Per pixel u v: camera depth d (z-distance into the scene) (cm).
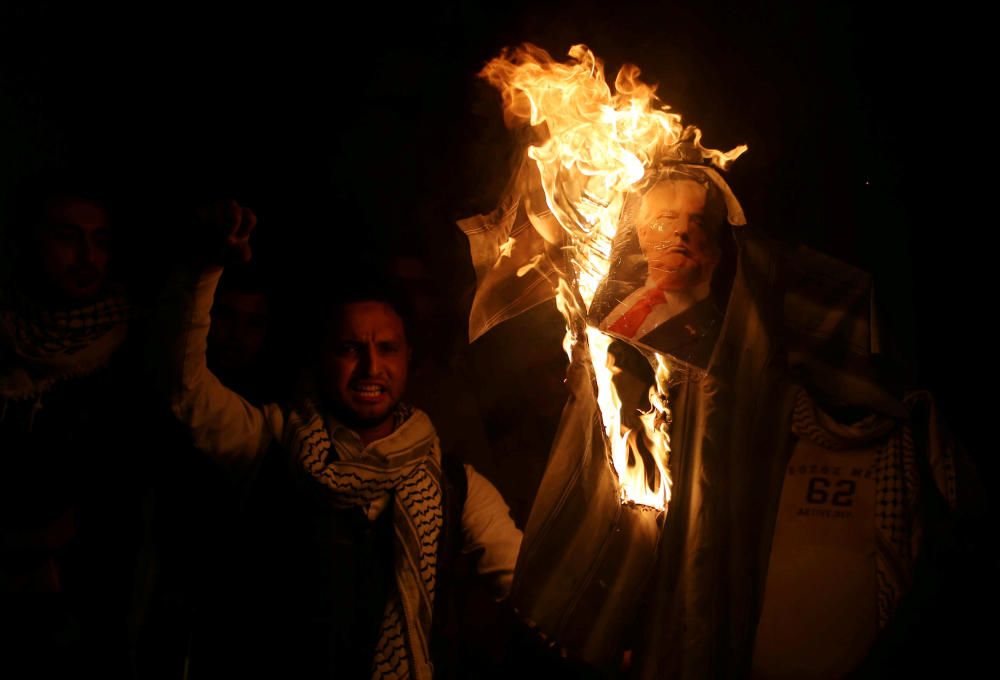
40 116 289
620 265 191
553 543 185
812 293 191
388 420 208
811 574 183
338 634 185
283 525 190
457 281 301
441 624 196
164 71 324
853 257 294
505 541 208
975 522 186
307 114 351
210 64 335
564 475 187
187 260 179
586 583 183
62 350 203
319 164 345
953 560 185
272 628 185
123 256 271
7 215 216
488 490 215
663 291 190
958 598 188
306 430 196
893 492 185
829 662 179
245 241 176
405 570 192
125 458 201
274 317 256
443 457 213
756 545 183
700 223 189
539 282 202
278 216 336
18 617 187
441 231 326
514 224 204
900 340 281
